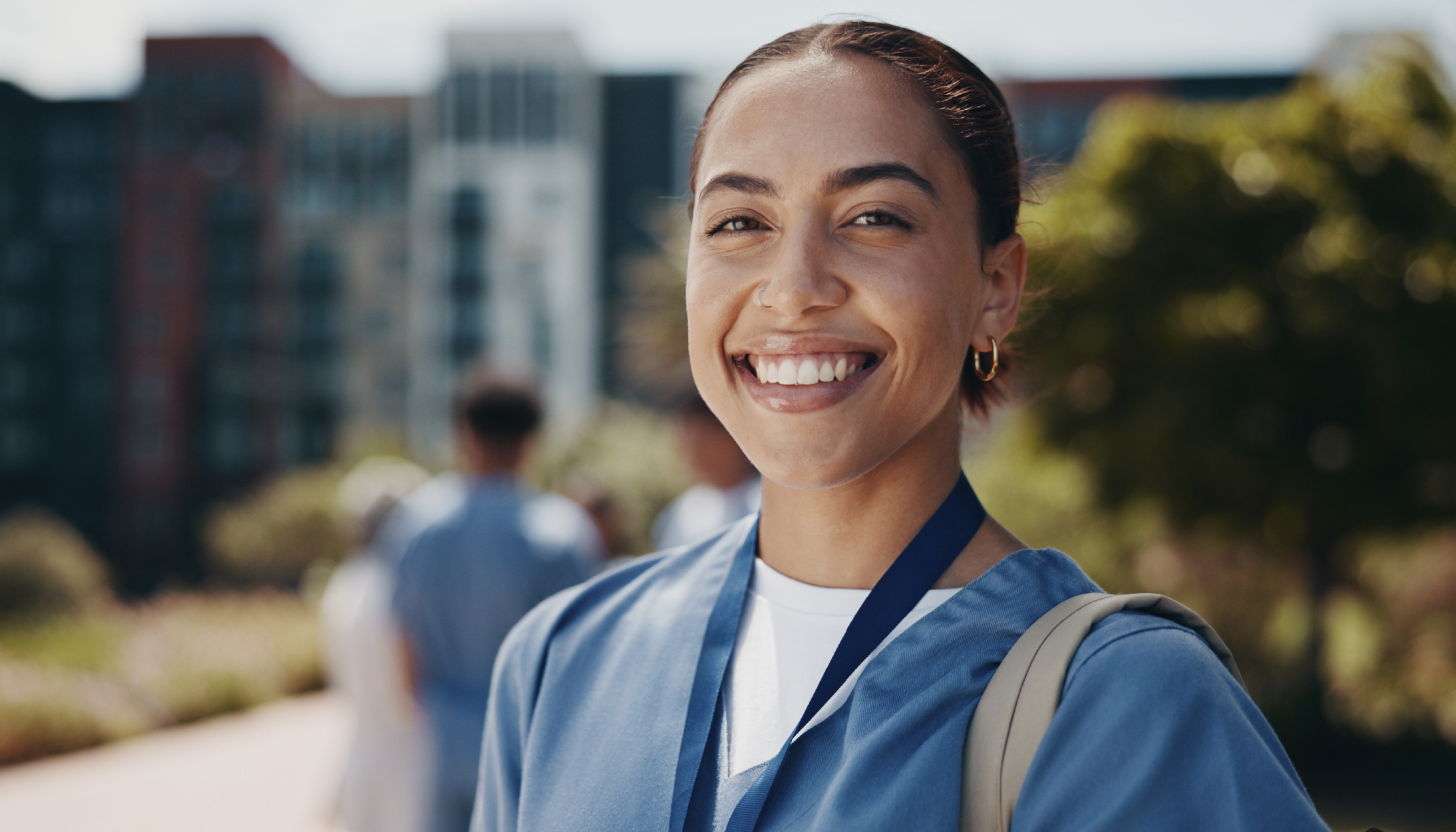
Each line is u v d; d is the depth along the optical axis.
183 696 9.49
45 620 14.49
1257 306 7.61
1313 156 8.10
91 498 34.47
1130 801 0.70
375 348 35.22
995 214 0.95
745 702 0.90
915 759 0.77
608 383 33.59
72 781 7.26
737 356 0.91
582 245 34.78
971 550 0.91
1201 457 7.47
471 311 34.94
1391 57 8.66
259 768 7.66
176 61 35.19
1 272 35.09
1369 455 7.32
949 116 0.90
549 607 1.11
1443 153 8.16
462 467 3.12
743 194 0.89
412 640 2.88
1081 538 9.44
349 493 4.53
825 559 0.94
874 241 0.86
